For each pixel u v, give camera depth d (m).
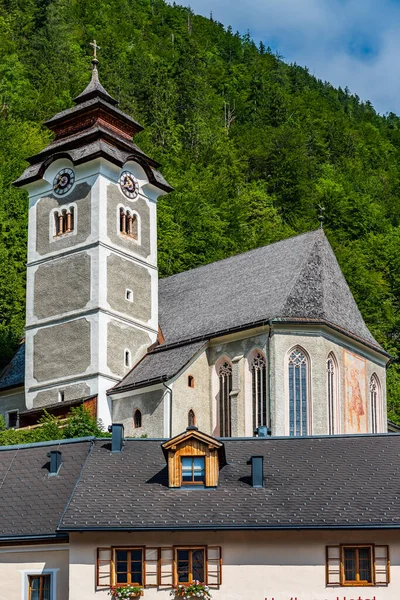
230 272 89.88
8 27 181.62
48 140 143.50
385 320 122.75
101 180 85.12
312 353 78.06
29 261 87.56
